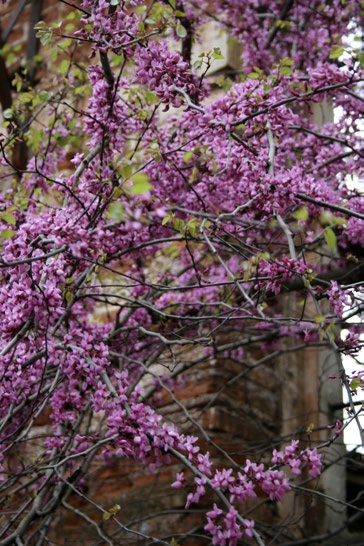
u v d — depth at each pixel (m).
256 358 4.73
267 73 5.02
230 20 5.13
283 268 2.98
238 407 4.53
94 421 4.60
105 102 3.54
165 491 4.32
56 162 4.38
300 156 4.43
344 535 4.48
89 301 4.20
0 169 5.26
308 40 5.10
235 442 4.36
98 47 3.22
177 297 4.35
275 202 3.13
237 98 3.38
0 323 2.92
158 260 4.87
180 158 3.72
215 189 3.71
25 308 2.77
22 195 3.84
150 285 3.21
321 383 4.74
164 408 4.55
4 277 3.26
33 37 5.96
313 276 2.92
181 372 4.43
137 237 3.68
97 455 4.53
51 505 3.63
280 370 4.85
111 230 3.60
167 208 3.26
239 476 2.66
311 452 2.71
